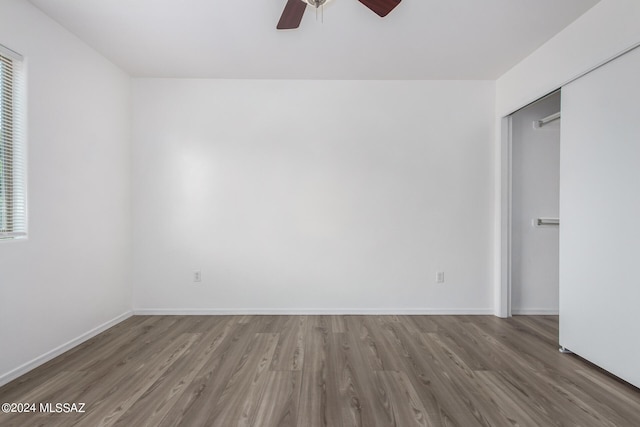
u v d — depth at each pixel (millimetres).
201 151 3619
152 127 3605
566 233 2590
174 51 3023
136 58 3158
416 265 3641
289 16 2072
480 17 2471
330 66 3328
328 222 3637
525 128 3641
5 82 2188
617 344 2145
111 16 2477
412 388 2047
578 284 2471
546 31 2652
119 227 3373
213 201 3623
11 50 2172
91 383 2096
